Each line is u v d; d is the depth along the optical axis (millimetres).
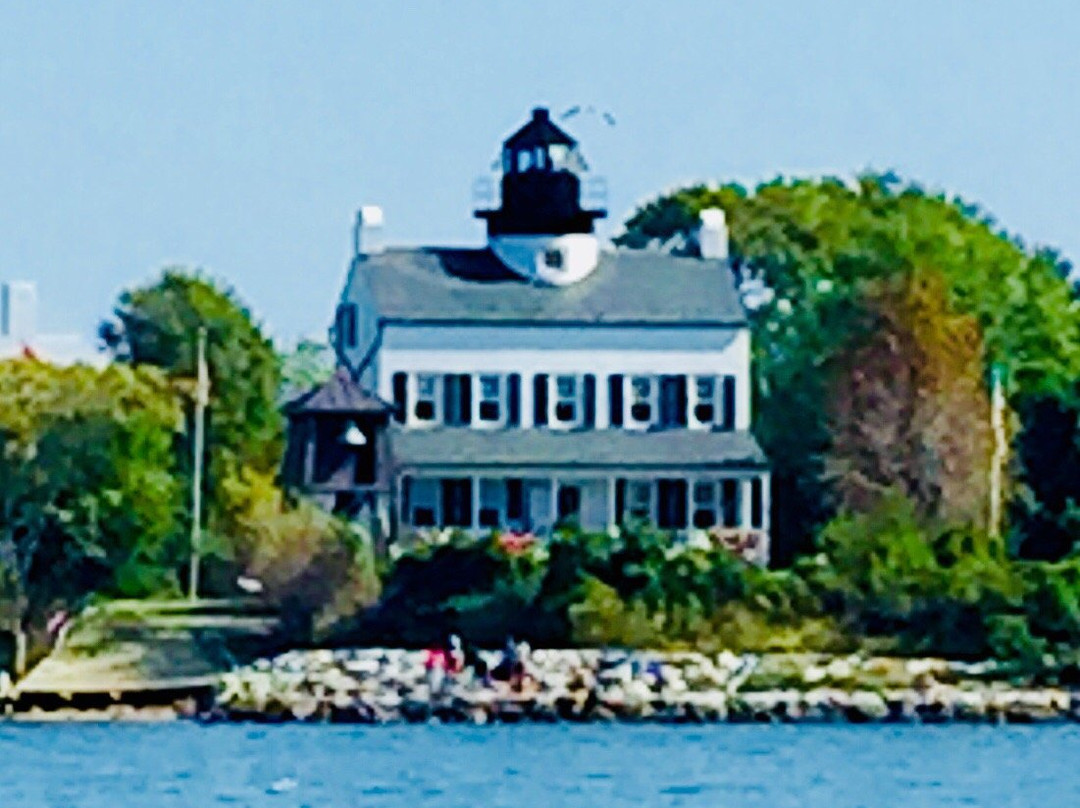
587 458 147375
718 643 136750
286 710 134125
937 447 156000
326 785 114750
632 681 135125
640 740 129500
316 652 136750
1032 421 153125
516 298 149750
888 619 138000
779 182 199875
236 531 141750
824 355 161875
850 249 186625
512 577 137250
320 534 139875
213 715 134125
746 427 149875
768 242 187250
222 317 178500
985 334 175750
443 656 135500
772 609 137625
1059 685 137125
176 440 150250
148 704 134750
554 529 143750
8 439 137375
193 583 139375
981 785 116688
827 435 157500
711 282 151875
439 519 147250
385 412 147375
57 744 126625
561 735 131000
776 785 116000
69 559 138000
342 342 158750
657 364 149625
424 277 150750
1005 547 144000
